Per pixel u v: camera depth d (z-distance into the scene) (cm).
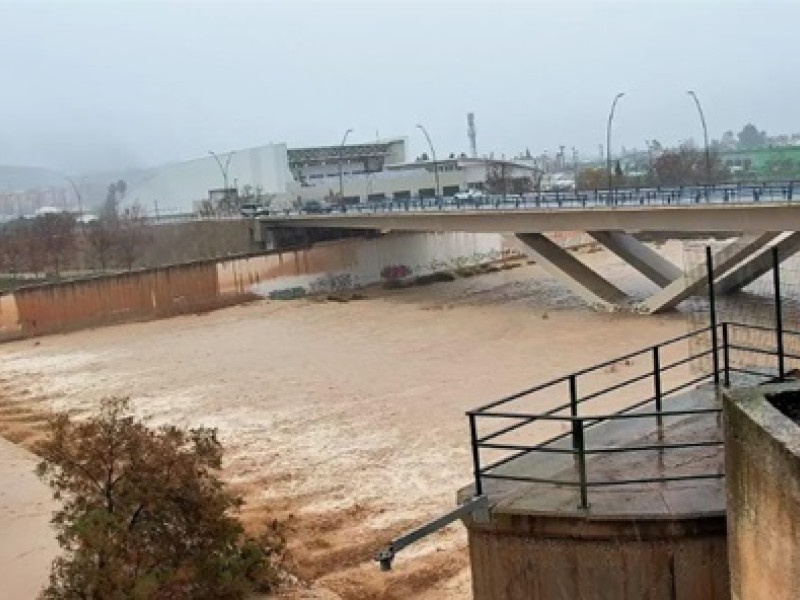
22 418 4300
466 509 873
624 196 5675
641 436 1020
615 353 4459
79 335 6919
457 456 3022
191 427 3759
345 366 4784
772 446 640
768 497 654
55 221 12812
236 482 2969
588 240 9612
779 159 13875
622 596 836
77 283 7244
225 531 2008
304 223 8844
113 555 1822
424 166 15862
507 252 9719
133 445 1984
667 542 820
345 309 7062
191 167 17525
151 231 10456
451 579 2084
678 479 854
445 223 6962
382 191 13675
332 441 3375
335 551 2306
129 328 7044
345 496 2752
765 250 4744
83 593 1794
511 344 4978
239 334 6275
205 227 9925
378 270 8806
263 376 4731
